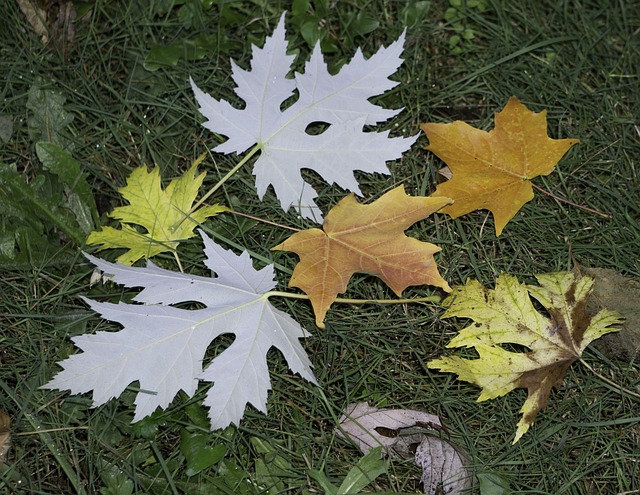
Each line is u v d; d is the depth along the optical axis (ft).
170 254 2.31
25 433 2.12
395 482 2.15
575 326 2.19
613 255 2.33
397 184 2.40
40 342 2.22
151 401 2.08
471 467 2.14
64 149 2.39
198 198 2.38
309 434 2.17
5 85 2.46
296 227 2.35
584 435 2.18
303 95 2.34
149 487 2.11
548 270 2.32
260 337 2.12
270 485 2.12
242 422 2.17
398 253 2.18
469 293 2.21
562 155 2.30
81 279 2.29
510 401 2.21
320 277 2.17
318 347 2.25
